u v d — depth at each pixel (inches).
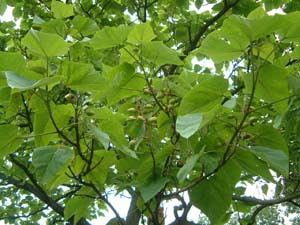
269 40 58.8
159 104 68.1
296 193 113.5
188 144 68.4
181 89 69.4
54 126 58.3
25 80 52.7
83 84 57.9
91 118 64.6
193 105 60.0
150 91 68.5
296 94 62.1
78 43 81.8
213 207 65.7
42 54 56.0
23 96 61.1
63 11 83.7
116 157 73.9
